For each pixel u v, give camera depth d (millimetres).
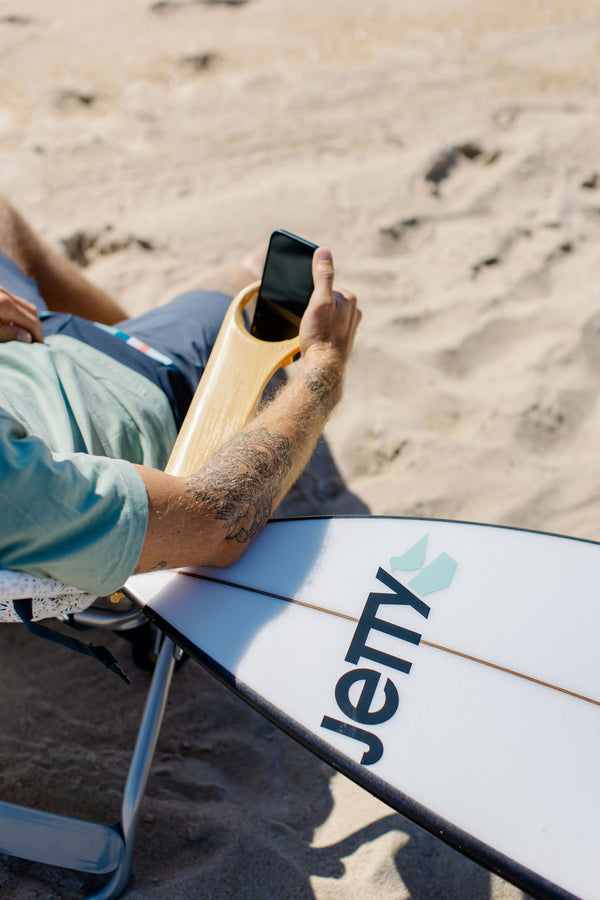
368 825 1513
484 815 1098
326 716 1209
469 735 1172
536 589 1326
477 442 2258
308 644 1279
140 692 1762
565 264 2787
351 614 1313
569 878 1034
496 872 1061
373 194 3123
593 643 1252
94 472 1081
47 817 1350
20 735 1646
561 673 1222
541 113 3596
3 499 992
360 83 3893
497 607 1308
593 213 3023
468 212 3055
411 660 1256
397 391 2391
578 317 2576
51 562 1050
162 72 4008
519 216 3006
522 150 3326
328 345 1531
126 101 3777
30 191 3160
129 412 1487
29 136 3500
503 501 2117
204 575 1354
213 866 1428
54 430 1309
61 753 1625
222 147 3453
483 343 2527
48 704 1715
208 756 1654
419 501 2117
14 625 1876
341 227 2979
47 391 1347
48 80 3902
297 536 1416
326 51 4191
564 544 1385
